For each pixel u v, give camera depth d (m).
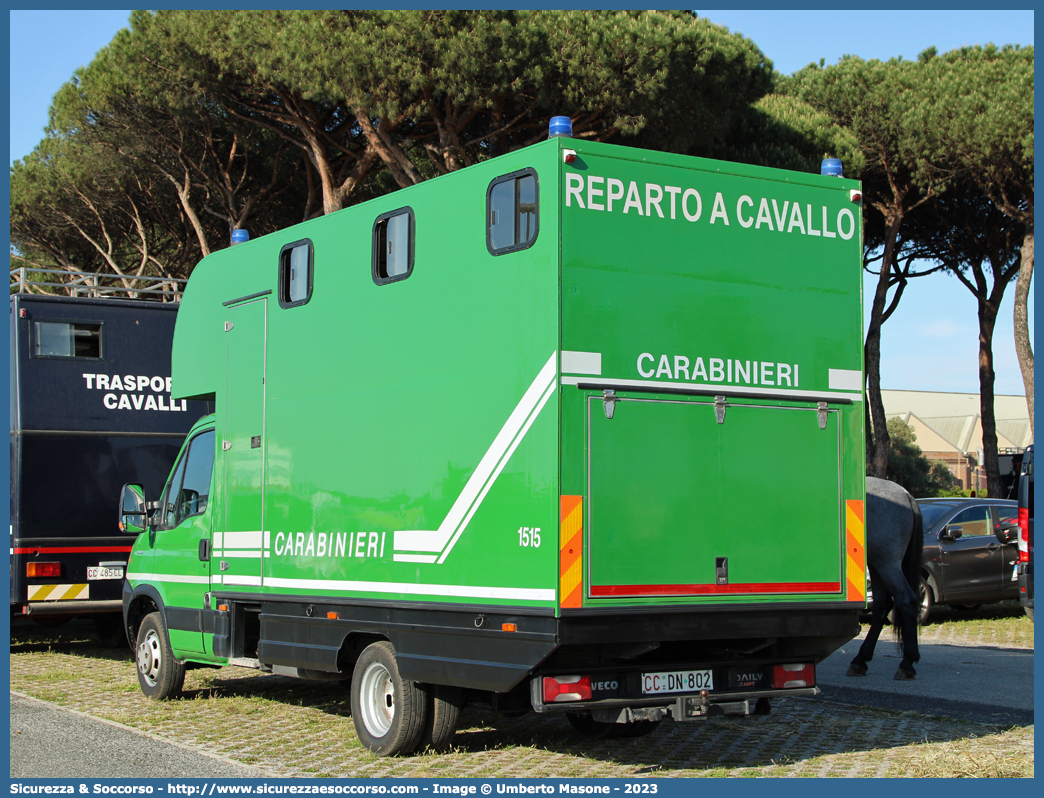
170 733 7.37
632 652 5.71
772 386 6.22
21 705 8.55
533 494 5.54
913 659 9.71
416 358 6.36
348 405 6.85
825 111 26.69
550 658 5.68
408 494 6.31
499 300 5.86
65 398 11.62
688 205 6.04
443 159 19.25
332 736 7.21
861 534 6.43
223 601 7.94
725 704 6.06
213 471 8.25
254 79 20.12
